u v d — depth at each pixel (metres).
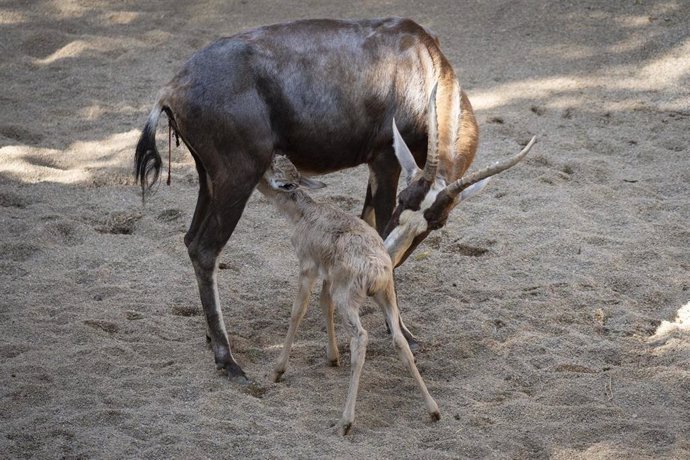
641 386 10.84
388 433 10.02
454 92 12.09
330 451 9.62
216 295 11.32
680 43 21.03
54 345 11.63
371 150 12.29
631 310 12.59
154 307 12.75
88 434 9.86
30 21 23.30
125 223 15.26
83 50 21.86
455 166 11.50
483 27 22.41
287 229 15.10
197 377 11.12
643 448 9.68
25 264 13.73
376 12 23.27
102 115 19.12
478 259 14.09
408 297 13.09
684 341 11.77
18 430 9.90
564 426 10.07
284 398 10.71
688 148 17.39
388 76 12.05
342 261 10.11
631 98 19.28
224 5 24.12
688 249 14.19
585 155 17.30
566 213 15.14
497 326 12.32
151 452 9.53
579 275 13.46
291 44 11.74
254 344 12.01
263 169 11.45
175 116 11.38
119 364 11.30
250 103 11.33
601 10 22.62
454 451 9.67
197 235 11.47
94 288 13.07
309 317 12.68
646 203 15.52
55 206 15.62
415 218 10.55
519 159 10.10
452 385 10.97
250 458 9.52
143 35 22.64
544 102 19.27
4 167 16.88
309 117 11.78
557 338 11.91
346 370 11.39
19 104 19.44
